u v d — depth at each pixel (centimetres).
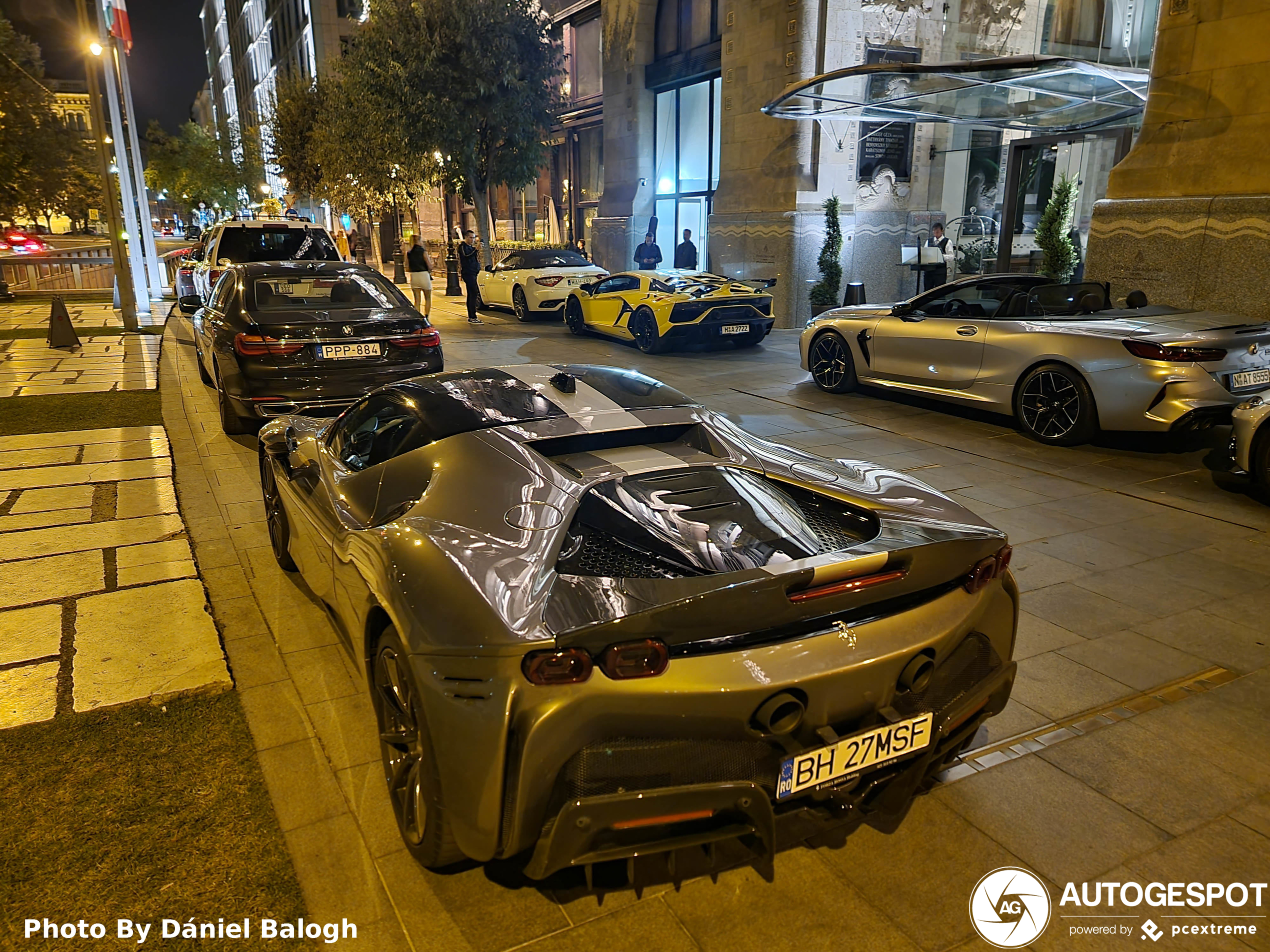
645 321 1184
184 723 298
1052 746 291
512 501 243
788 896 222
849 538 250
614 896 222
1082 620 388
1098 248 930
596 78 2408
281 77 3662
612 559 223
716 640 198
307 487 347
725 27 1571
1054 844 243
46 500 552
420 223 3753
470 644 192
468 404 305
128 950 200
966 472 628
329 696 318
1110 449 693
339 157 2355
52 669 334
